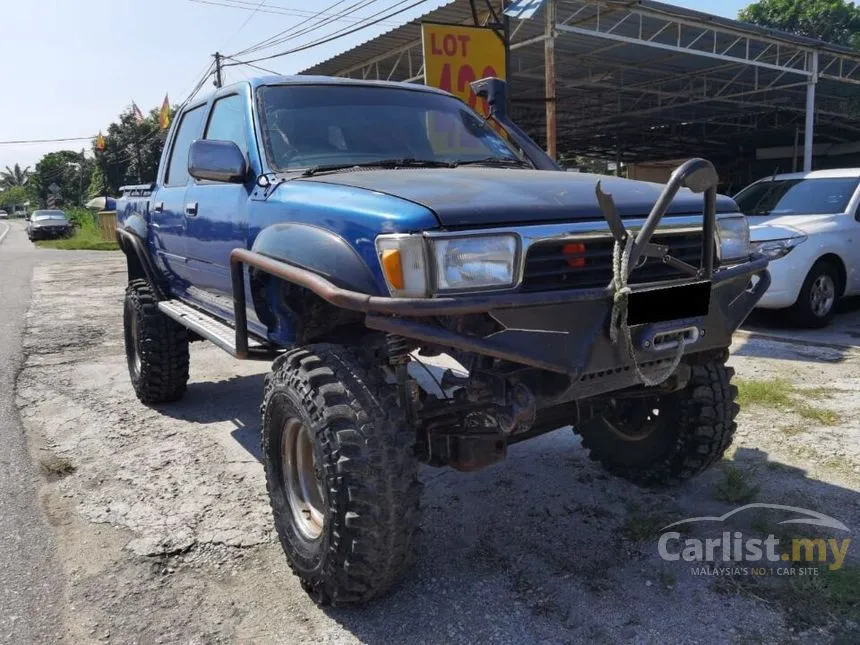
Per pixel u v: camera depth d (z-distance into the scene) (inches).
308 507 119.7
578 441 182.5
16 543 136.7
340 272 105.4
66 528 142.8
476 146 162.9
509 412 107.1
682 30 547.8
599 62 657.0
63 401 231.9
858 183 324.5
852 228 311.6
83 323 384.2
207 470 171.5
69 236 1365.7
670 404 143.7
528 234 100.1
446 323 100.7
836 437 175.5
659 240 110.7
